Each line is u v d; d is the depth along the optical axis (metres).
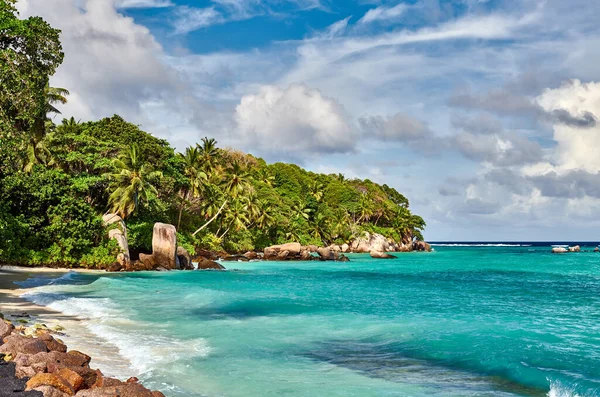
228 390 9.50
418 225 146.38
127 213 49.84
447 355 12.74
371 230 122.12
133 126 66.00
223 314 19.03
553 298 27.80
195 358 11.83
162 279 35.94
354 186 146.50
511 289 33.56
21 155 24.16
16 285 26.28
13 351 9.34
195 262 56.00
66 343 12.70
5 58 21.09
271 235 90.69
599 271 56.03
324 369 11.31
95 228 42.62
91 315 17.45
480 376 10.84
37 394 7.11
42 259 39.56
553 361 12.05
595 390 9.65
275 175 113.12
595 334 15.79
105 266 42.12
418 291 31.25
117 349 12.47
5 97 21.44
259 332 15.54
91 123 66.12
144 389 7.73
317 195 119.69
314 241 98.31
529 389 9.90
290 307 21.67
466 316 19.94
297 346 13.67
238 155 111.81
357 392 9.59
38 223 39.50
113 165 52.78
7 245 37.16
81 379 8.03
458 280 41.78
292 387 9.83
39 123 40.06
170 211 67.75
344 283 36.75
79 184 45.94
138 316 17.86
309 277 42.56
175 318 17.70
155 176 56.91
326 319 18.38
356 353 12.93
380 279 41.81
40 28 22.75
